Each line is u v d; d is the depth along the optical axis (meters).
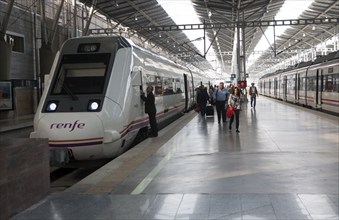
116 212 5.29
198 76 34.69
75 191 6.52
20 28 26.67
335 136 12.28
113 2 30.44
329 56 24.81
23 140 5.93
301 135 12.65
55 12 31.17
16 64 26.19
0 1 23.80
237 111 14.06
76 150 9.28
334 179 6.82
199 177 7.18
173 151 10.09
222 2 32.66
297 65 35.94
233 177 7.11
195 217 5.00
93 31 37.12
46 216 5.20
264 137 12.36
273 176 7.10
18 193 5.36
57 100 9.95
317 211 5.12
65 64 10.69
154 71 14.23
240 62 35.12
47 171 6.26
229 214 5.08
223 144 11.12
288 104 32.84
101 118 9.50
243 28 34.47
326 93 23.42
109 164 8.61
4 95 22.08
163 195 6.05
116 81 10.32
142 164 8.51
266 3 33.62
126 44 11.23
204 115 21.20
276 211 5.15
